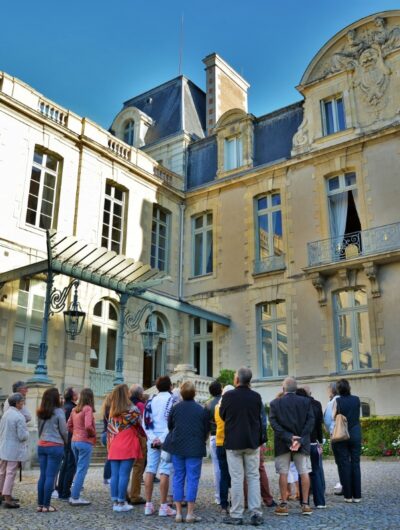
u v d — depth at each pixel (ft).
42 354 39.73
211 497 24.25
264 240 61.57
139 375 57.77
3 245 47.47
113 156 59.21
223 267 63.46
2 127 49.42
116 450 20.75
